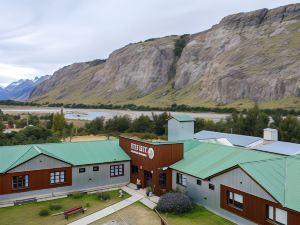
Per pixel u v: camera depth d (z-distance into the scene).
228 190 28.25
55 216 29.14
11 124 104.75
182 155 36.88
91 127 97.12
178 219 28.16
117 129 97.19
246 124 83.00
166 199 30.27
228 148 36.16
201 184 31.45
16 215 29.48
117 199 34.03
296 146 45.31
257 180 25.23
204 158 35.44
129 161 40.16
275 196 23.70
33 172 34.59
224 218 28.53
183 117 45.28
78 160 37.47
